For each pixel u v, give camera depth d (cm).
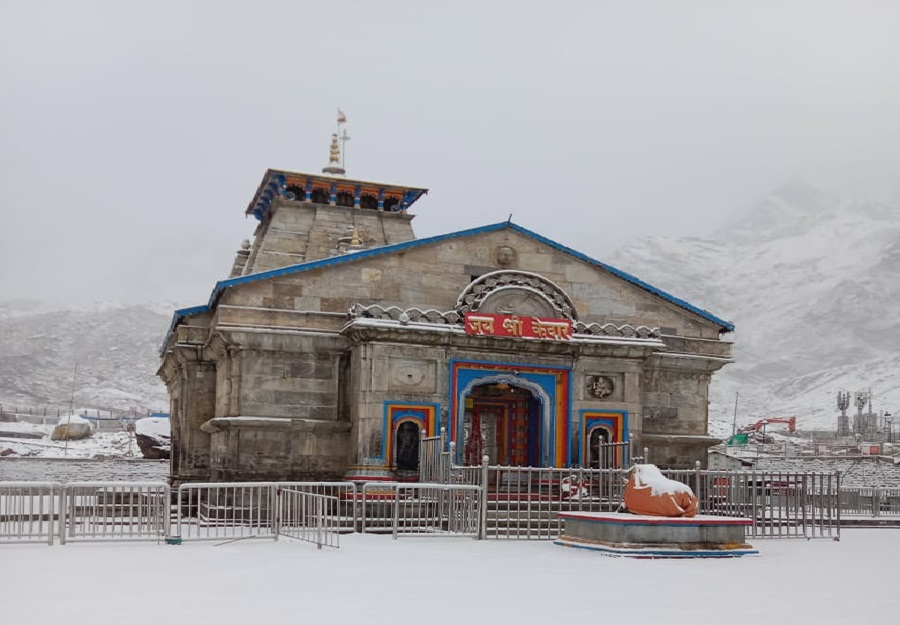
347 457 3366
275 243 4419
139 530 2317
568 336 3462
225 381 3331
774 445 11356
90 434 8825
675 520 2259
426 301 3491
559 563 2033
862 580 1856
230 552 2103
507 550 2288
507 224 3578
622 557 2172
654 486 2325
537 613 1362
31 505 2231
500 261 3578
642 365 3616
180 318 3775
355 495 2633
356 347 3328
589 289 3678
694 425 3809
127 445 8456
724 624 1301
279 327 3325
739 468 6369
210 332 3522
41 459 5881
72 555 2006
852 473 7331
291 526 2586
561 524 2641
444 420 3328
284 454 3306
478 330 3353
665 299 3781
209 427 3438
